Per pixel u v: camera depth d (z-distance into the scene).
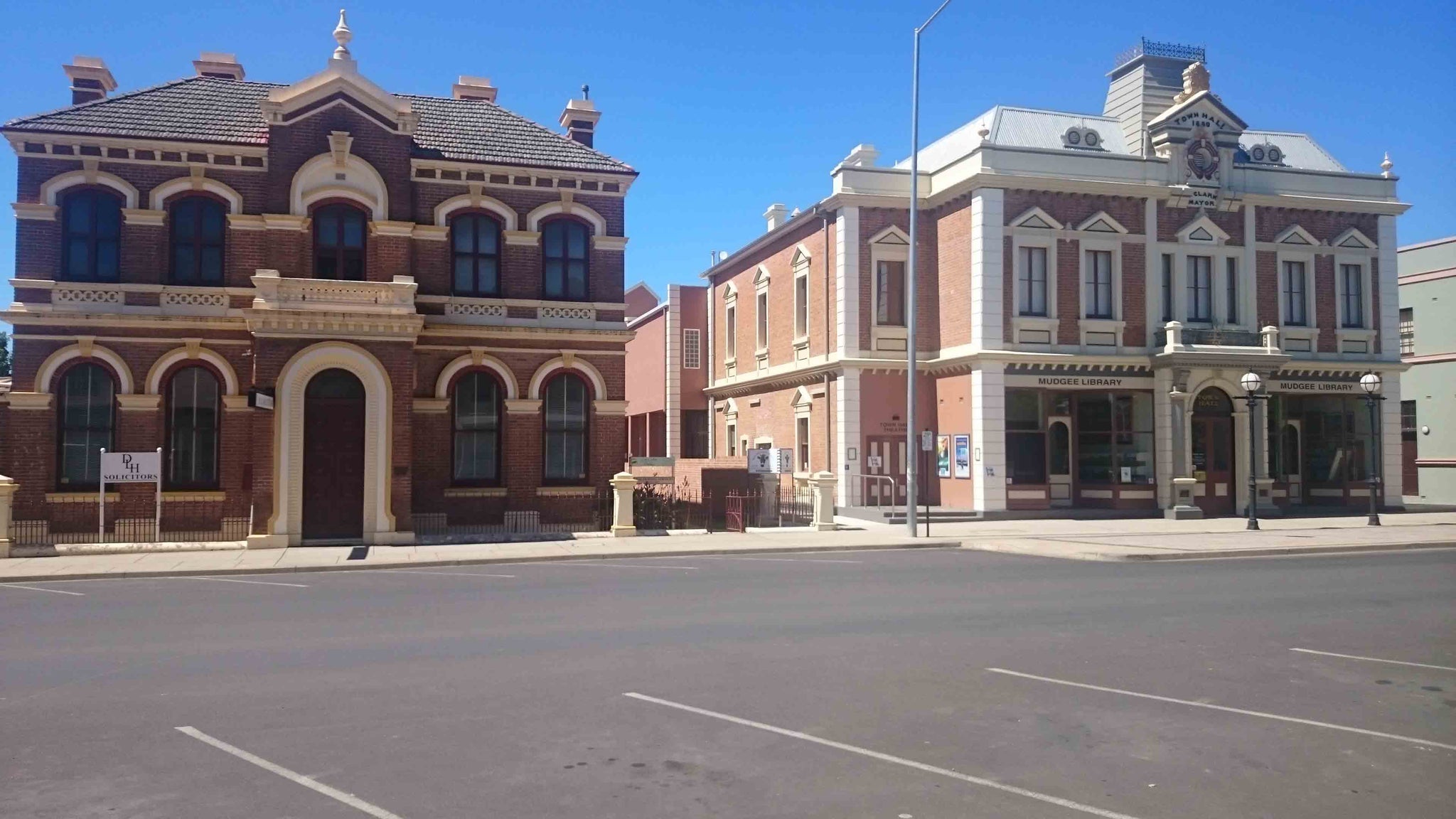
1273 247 32.66
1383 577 17.48
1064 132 32.84
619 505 24.34
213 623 12.55
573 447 25.80
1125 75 33.69
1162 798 6.16
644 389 47.44
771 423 37.06
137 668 9.82
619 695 8.65
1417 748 7.18
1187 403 30.39
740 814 5.86
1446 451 39.09
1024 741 7.33
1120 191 30.64
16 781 6.46
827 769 6.69
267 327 21.66
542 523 25.30
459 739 7.36
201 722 7.81
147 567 18.53
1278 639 11.34
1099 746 7.21
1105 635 11.59
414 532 23.19
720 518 28.25
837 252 31.84
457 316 24.69
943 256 31.72
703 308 44.22
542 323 25.39
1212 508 30.91
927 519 24.69
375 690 8.84
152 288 22.86
